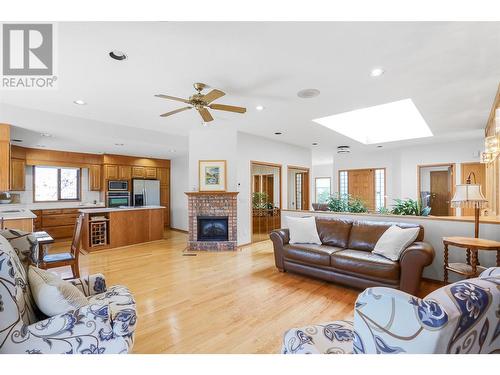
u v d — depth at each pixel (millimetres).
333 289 3061
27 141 5215
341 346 1228
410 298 797
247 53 2242
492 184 4457
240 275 3580
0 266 1227
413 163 6887
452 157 6266
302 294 2912
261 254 4766
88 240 4934
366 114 5453
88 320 1364
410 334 780
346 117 5570
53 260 2906
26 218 3732
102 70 2555
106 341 1382
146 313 2465
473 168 6004
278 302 2703
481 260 3037
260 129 5121
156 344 1966
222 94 2605
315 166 11641
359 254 3080
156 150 6520
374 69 2535
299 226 3768
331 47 2148
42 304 1411
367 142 6551
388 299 829
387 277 2719
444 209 7539
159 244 5703
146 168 7680
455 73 2611
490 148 3934
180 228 7656
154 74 2643
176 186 7867
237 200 5270
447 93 3148
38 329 1280
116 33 1944
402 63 2416
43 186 6465
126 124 4727
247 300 2756
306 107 3684
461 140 6082
